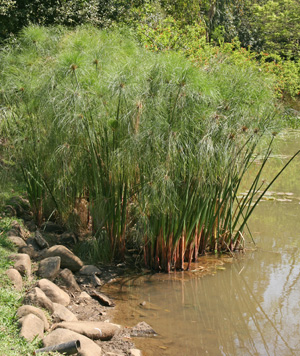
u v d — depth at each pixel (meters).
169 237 5.64
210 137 5.43
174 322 4.53
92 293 5.05
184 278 5.58
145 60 5.98
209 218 6.19
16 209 6.79
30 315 3.81
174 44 12.26
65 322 4.03
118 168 5.62
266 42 28.44
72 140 5.71
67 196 6.32
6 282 4.52
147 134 5.23
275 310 4.83
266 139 6.30
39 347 3.55
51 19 12.37
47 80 5.94
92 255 5.92
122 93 5.42
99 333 4.04
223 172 5.93
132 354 3.81
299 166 12.52
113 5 13.25
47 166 6.17
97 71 5.91
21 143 6.32
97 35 7.05
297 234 7.16
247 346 4.12
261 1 31.97
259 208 8.48
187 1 16.94
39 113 6.09
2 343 3.37
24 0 12.10
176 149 5.34
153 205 5.43
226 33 21.23
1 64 6.84
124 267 5.86
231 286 5.37
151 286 5.35
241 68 6.49
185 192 5.59
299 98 17.16
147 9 13.93
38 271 5.10
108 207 5.84
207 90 5.42
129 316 4.62
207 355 3.95
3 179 6.94
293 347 4.14
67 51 6.34
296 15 28.75
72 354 3.44
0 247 5.23
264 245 6.71
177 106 5.36
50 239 6.21
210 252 6.41
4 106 6.46
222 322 4.55
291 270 5.82
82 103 5.57
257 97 6.06
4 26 11.87
